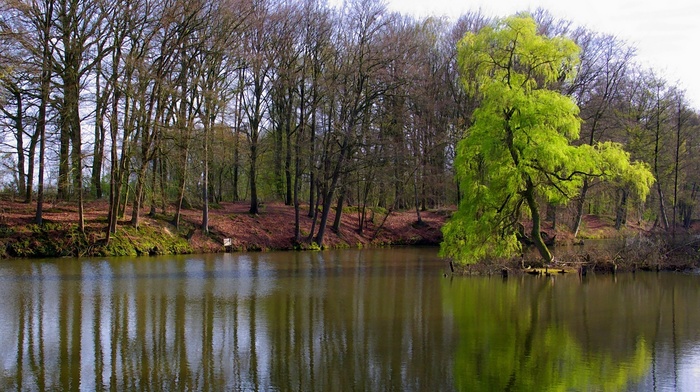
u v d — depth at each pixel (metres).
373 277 24.81
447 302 19.02
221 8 31.34
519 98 22.59
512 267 26.16
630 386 11.06
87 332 14.55
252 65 36.41
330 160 39.38
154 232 33.03
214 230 36.38
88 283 21.77
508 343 13.96
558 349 13.49
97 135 30.78
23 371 11.55
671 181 42.59
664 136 40.88
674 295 20.53
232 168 50.16
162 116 33.25
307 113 40.31
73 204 33.62
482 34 24.59
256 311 17.28
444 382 11.17
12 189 31.94
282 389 10.72
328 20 38.66
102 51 28.94
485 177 24.86
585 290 21.59
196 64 33.16
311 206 44.03
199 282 22.70
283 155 40.41
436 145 41.25
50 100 27.89
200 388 10.71
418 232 45.50
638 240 28.62
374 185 43.62
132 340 13.88
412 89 37.59
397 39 36.66
